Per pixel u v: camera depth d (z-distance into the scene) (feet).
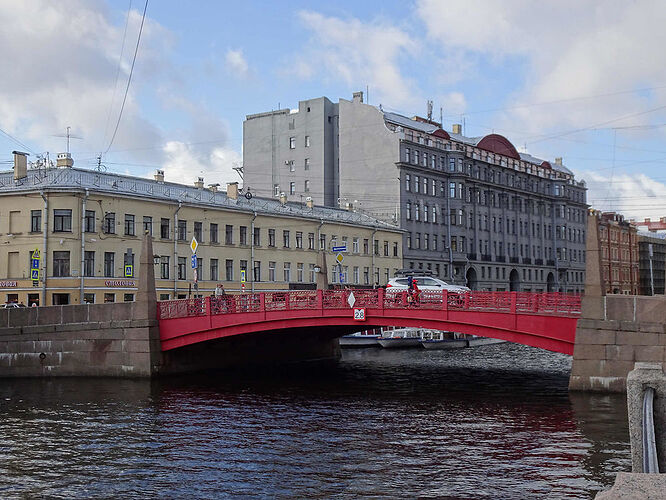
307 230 207.41
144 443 70.13
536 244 324.19
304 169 270.46
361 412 87.76
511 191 305.32
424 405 92.89
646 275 393.29
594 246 92.12
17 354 121.49
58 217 151.43
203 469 60.03
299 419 83.10
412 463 61.00
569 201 349.20
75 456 64.90
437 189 263.49
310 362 154.92
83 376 119.96
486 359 158.30
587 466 58.75
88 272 152.66
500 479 55.47
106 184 162.91
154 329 119.14
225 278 181.37
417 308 104.32
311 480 56.18
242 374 130.31
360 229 226.58
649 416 23.62
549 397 96.99
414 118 286.25
